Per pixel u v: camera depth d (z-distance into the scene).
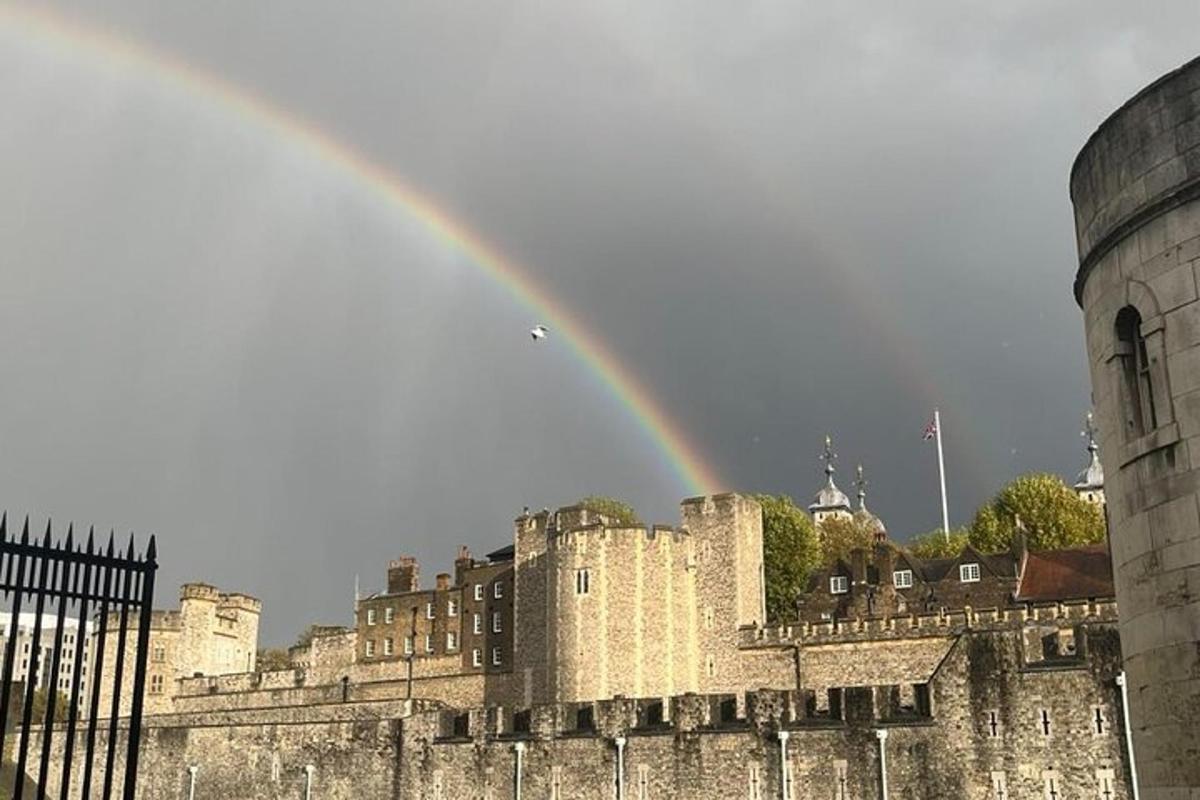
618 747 49.06
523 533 74.19
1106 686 38.94
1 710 14.49
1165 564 17.08
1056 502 84.94
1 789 42.47
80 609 15.33
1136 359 18.62
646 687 64.62
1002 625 58.59
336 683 83.50
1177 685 16.72
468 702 78.56
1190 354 16.94
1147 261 17.95
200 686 87.31
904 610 70.12
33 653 15.27
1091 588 63.56
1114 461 18.72
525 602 72.94
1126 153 18.61
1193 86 17.36
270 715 69.75
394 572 94.50
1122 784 37.94
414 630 88.94
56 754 68.00
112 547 15.76
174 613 90.75
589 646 64.75
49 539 15.16
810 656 63.88
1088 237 19.98
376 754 56.62
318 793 58.16
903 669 60.97
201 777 62.88
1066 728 39.34
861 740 43.25
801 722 44.94
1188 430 16.78
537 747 51.38
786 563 86.62
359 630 91.69
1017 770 39.88
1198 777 16.23
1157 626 17.22
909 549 96.81
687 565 68.25
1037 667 40.31
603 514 74.69
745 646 65.88
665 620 66.25
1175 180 17.45
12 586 14.72
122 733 66.88
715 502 69.12
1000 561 71.19
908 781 41.84
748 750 45.84
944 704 41.72
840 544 98.75
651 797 47.81
